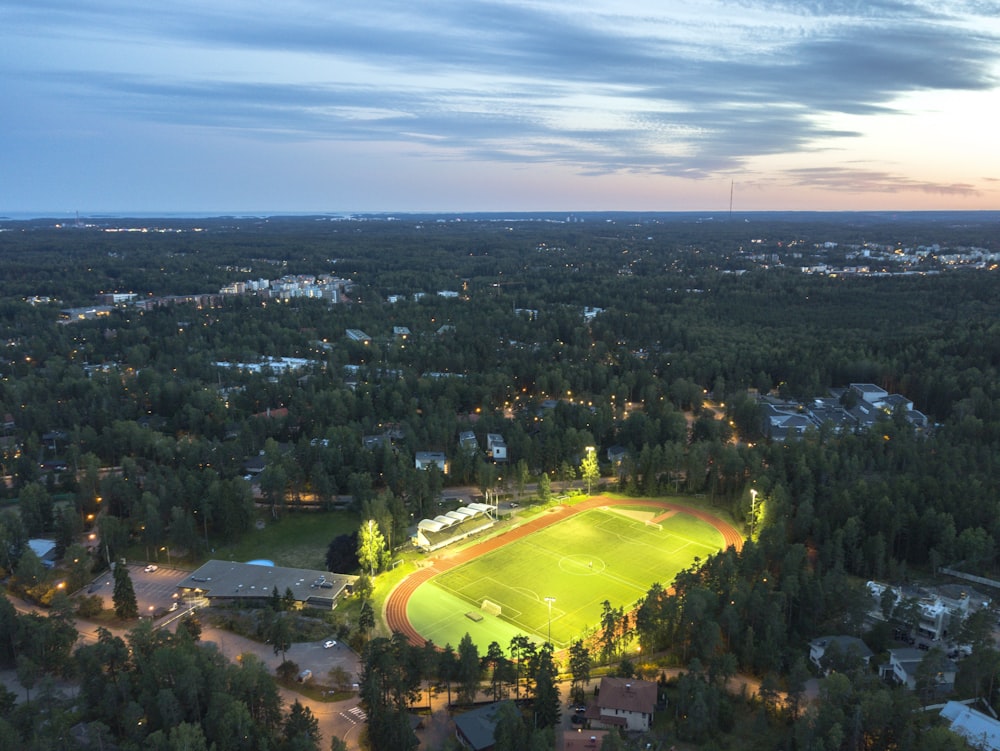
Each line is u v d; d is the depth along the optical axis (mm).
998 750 124812
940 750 118438
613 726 136500
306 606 183375
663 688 151125
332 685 154000
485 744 129125
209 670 138500
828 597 169750
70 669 151875
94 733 125125
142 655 145500
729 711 137500
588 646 164625
